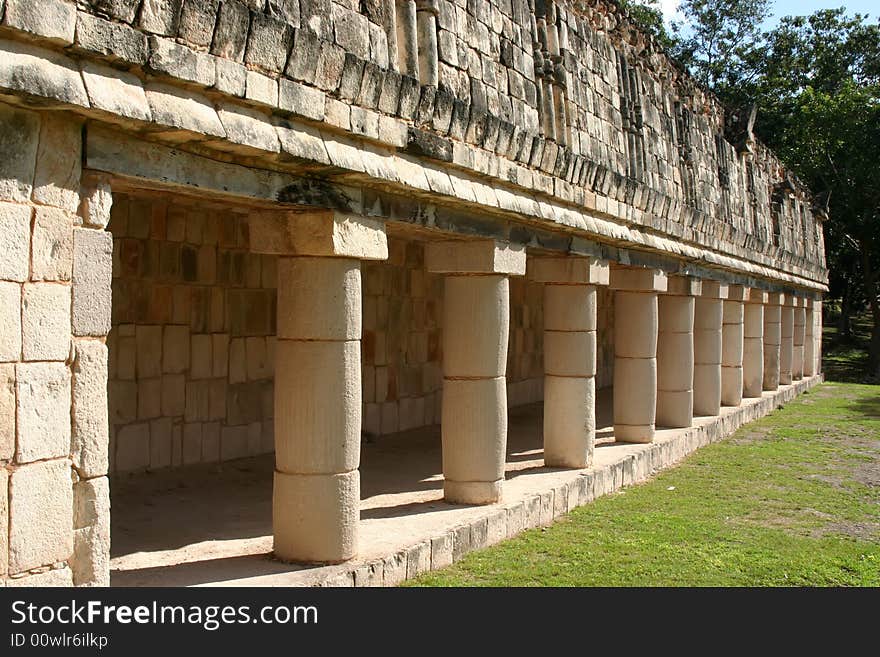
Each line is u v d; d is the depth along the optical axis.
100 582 4.88
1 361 4.30
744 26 43.50
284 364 6.89
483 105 8.42
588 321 11.68
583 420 11.70
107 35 4.54
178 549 7.33
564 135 10.23
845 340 44.16
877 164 33.56
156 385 9.80
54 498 4.59
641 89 13.26
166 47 4.88
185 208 10.12
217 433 10.67
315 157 6.01
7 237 4.31
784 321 26.69
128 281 9.41
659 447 13.80
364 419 13.49
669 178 14.38
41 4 4.20
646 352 14.05
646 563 8.37
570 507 10.57
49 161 4.54
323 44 6.01
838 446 16.59
